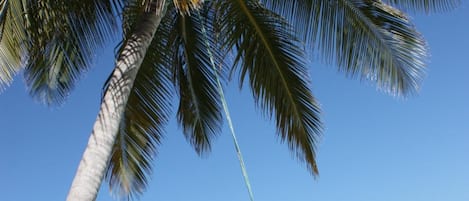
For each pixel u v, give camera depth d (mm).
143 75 8742
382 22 8609
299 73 9250
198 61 9422
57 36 7383
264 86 9312
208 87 9523
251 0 8914
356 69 8672
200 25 9234
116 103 6301
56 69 8172
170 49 9133
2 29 6473
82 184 5668
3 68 6648
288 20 8875
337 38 8625
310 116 9492
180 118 10016
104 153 5961
